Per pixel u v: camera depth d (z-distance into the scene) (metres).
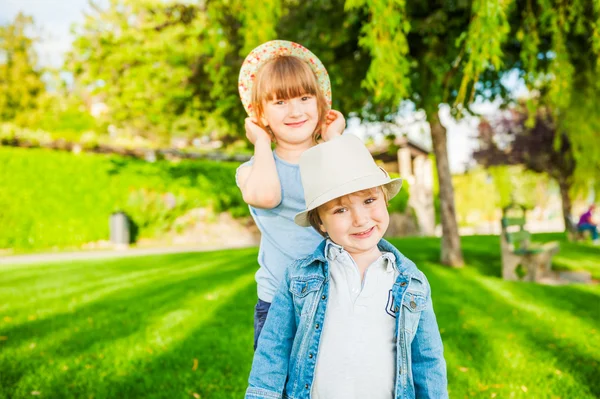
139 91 9.84
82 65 10.36
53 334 4.36
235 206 18.19
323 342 1.51
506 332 4.12
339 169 1.48
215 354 3.66
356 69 7.09
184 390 2.99
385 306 1.51
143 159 17.25
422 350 1.57
